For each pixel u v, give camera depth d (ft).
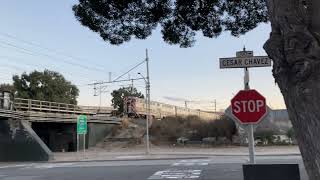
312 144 16.87
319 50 16.80
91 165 111.55
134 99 273.54
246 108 34.65
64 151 225.35
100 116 250.78
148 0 49.08
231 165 94.32
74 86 336.29
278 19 17.93
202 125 232.94
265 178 28.17
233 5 51.60
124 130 253.03
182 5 50.16
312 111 16.76
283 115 209.36
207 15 51.83
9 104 181.06
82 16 48.47
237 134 215.72
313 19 17.30
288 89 17.69
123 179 72.43
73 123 228.84
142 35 50.62
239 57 36.06
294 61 17.15
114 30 49.85
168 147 221.05
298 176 27.76
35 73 320.50
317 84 16.75
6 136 166.91
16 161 163.22
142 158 143.64
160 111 294.25
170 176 75.00
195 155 157.58
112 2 46.83
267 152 164.04
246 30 52.85
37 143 165.58
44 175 85.56
